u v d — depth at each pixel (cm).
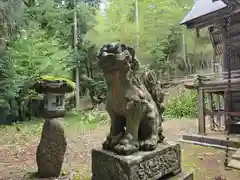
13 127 834
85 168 370
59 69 970
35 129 784
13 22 859
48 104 316
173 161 238
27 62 923
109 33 1366
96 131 759
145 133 226
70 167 377
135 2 1562
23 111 1000
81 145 554
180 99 1137
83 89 1312
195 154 461
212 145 521
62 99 328
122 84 204
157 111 236
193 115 1042
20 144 577
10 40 902
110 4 1508
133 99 200
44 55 955
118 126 224
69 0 1277
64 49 1112
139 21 1512
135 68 209
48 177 321
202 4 639
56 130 325
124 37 1403
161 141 246
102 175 212
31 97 945
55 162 322
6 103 885
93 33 1354
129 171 185
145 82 241
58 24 1126
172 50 1606
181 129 755
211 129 659
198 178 326
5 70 861
